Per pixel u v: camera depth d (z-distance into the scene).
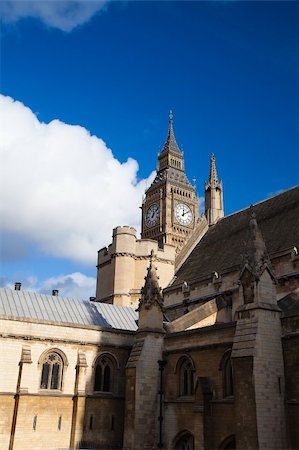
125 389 44.94
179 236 140.38
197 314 46.91
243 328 33.88
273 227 52.62
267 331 33.22
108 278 68.94
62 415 42.88
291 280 43.19
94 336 46.78
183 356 41.06
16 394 41.34
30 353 42.88
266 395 31.53
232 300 48.31
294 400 31.36
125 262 67.31
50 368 43.97
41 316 47.69
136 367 41.94
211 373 37.62
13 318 43.28
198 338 39.94
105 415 44.53
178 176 152.12
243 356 32.59
